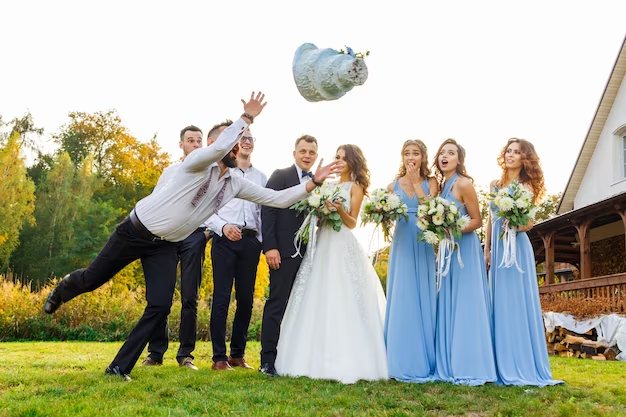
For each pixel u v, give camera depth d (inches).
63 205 1555.1
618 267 694.5
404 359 205.3
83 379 173.0
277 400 152.2
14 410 129.3
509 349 207.2
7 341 477.1
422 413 142.8
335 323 202.5
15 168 1519.4
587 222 620.1
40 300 507.2
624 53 687.1
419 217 210.8
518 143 227.8
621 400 169.0
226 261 221.9
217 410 138.2
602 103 717.3
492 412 145.6
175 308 520.4
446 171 224.1
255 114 169.3
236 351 230.8
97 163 1706.4
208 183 174.2
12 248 1489.9
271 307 210.1
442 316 212.4
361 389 174.1
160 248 182.7
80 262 1488.7
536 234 733.3
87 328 493.7
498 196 212.1
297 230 215.2
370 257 218.1
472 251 213.3
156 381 175.3
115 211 1550.2
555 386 194.1
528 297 214.2
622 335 412.5
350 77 145.6
